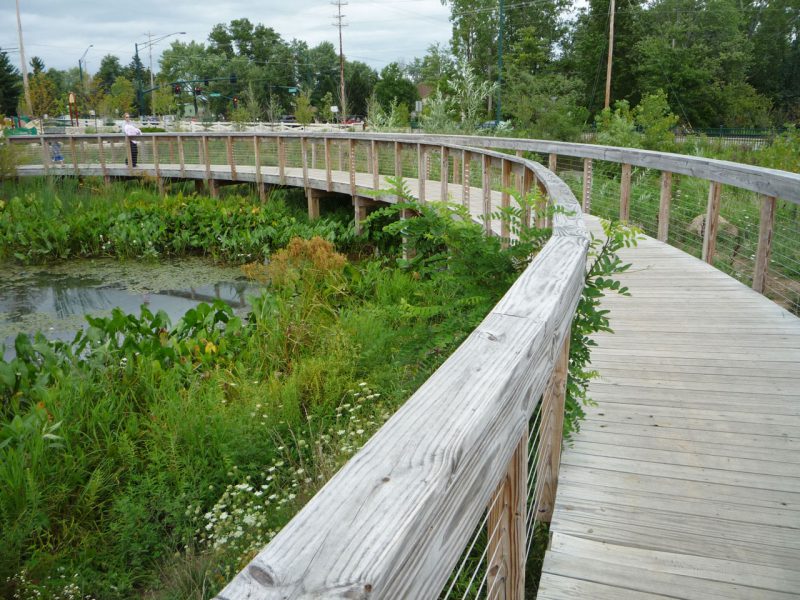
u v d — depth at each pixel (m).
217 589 3.28
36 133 34.69
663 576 2.05
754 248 7.05
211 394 4.92
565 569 2.09
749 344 4.06
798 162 11.41
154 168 17.53
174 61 97.19
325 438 4.27
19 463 3.85
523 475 1.42
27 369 5.44
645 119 16.95
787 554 2.15
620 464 2.72
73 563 3.50
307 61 92.44
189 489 4.03
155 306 9.10
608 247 2.96
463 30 59.81
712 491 2.52
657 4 48.62
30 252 11.95
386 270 8.23
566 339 2.25
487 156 7.24
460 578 2.50
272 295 7.63
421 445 0.85
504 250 3.64
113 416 4.61
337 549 0.65
